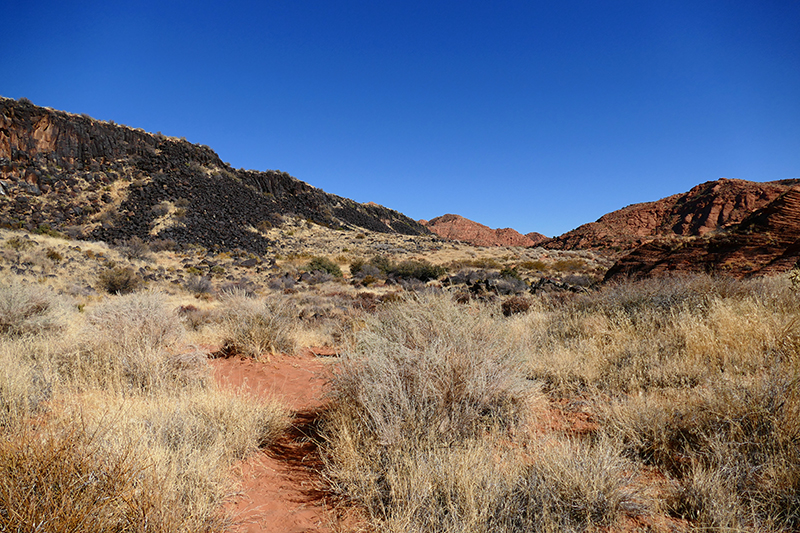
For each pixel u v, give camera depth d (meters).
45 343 5.67
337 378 3.69
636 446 2.91
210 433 3.28
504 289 20.70
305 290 28.64
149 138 60.97
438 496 2.37
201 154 67.19
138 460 2.22
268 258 46.22
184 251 40.62
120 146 55.72
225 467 2.92
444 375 3.36
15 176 43.25
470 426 3.27
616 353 5.05
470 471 2.49
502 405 3.57
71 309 8.97
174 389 4.53
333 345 8.47
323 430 3.65
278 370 6.38
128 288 24.22
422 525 2.14
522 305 11.01
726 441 2.58
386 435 2.90
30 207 40.69
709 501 2.14
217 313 12.15
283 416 4.01
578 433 3.30
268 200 70.69
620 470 2.47
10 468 1.82
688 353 4.50
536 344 6.04
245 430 3.43
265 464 3.20
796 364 3.22
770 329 4.22
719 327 4.80
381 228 99.75
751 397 2.82
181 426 3.23
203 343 8.57
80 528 1.69
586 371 4.73
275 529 2.29
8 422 2.46
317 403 4.77
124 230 42.78
